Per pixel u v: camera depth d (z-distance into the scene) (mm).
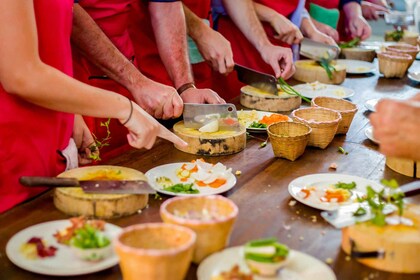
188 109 2209
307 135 2051
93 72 2576
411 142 1358
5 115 1720
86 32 2227
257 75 2777
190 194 1732
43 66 1601
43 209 1639
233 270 1260
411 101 1447
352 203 1690
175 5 2619
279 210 1672
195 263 1384
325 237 1530
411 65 3654
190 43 3074
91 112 1693
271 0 3564
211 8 3520
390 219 1480
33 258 1360
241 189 1809
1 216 1597
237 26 3363
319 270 1325
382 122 1378
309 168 2002
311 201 1700
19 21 1544
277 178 1903
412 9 5062
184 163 1938
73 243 1364
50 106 1652
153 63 2930
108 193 1610
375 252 1381
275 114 2482
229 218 1355
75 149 1967
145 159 2033
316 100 2480
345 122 2326
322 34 3779
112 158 2031
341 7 4582
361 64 3660
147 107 2240
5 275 1345
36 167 1794
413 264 1372
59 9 1819
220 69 2844
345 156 2125
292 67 3127
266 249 1274
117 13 2520
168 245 1276
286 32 3420
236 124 2195
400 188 1789
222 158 2076
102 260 1359
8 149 1735
